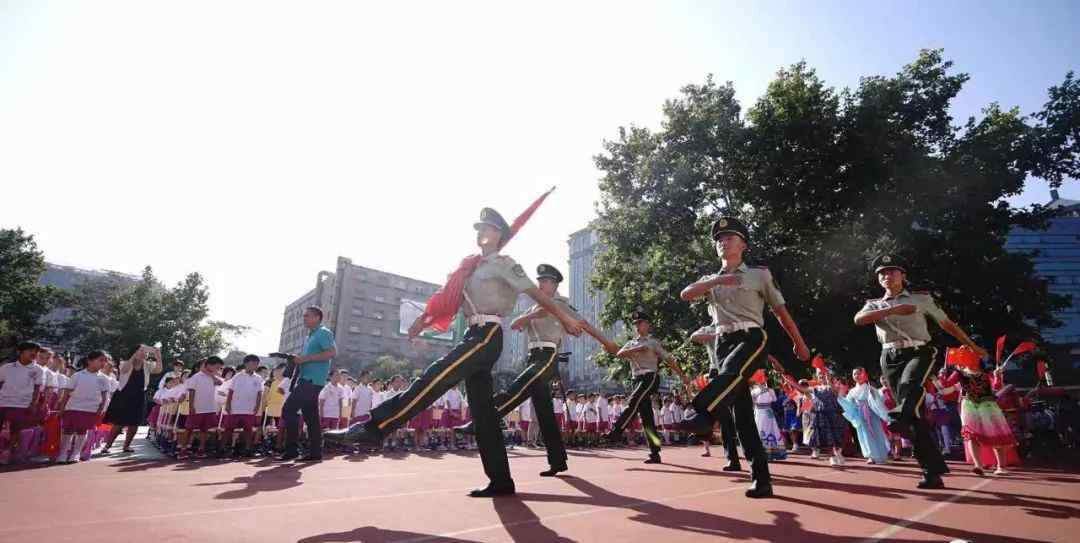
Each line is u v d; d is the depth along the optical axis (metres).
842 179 19.48
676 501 4.05
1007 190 19.98
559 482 5.30
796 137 19.56
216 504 3.71
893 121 20.81
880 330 5.34
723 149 21.22
